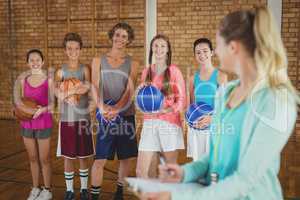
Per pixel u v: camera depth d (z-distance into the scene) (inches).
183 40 223.3
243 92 30.7
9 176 131.3
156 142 91.6
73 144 99.1
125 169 102.9
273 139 27.2
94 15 233.8
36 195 105.6
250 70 29.5
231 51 29.7
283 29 204.1
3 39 256.1
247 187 27.8
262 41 28.0
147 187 29.0
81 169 104.3
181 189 29.2
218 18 215.5
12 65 256.7
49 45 245.4
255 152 27.6
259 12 28.7
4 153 166.4
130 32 98.5
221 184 28.3
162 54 93.5
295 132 193.3
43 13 243.1
